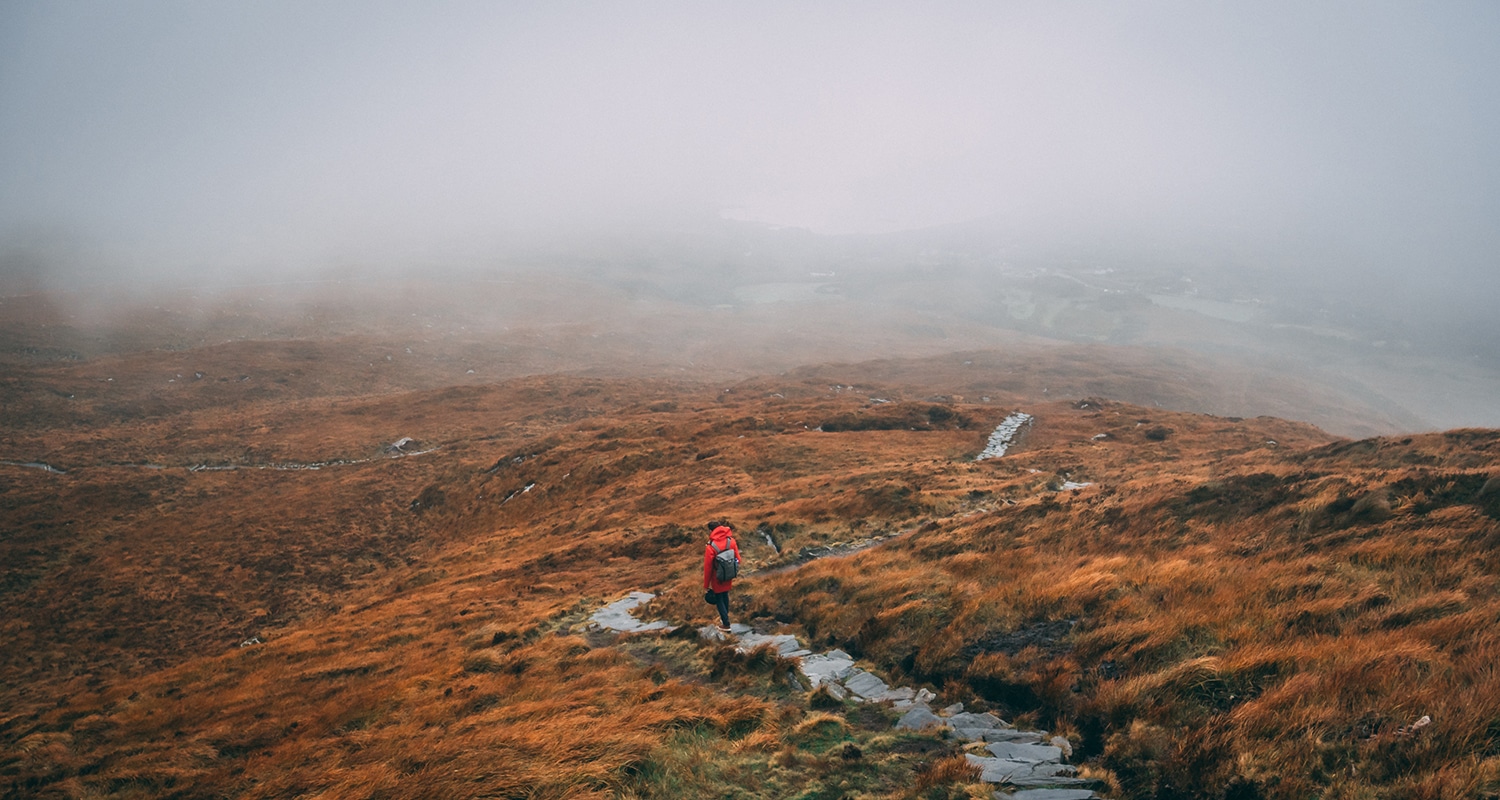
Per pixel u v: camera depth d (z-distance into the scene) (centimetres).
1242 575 1186
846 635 1527
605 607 2484
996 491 3988
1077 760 842
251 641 4747
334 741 1591
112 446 14412
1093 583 1295
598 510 6762
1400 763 623
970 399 19300
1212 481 1812
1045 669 1055
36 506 10462
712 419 10744
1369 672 751
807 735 971
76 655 6369
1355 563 1120
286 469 13225
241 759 1748
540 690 1518
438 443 15088
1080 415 10212
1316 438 9044
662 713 1047
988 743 902
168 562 8506
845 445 8100
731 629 1720
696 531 4375
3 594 7994
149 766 1812
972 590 1466
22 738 2533
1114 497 2030
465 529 9019
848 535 3341
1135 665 984
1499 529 1046
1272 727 723
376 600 5306
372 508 10419
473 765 872
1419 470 1466
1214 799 683
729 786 804
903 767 844
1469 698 650
